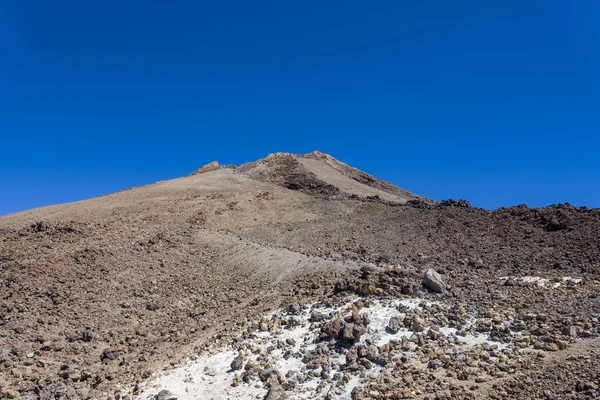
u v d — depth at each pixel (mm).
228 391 11594
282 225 37719
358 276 17906
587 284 15703
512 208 32625
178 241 30328
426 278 15102
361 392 10375
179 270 25859
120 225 33312
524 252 24875
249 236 33906
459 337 11969
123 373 14812
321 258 24688
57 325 18500
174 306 21594
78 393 13477
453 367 10727
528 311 12969
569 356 10383
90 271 23391
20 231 29578
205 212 41031
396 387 10328
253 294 21672
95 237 29031
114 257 25469
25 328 17844
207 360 13445
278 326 14383
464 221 32062
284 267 24453
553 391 9352
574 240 25078
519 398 9336
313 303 15688
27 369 15164
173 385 12484
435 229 31266
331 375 11367
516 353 10969
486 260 23938
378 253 26906
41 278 21703
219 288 23609
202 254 28672
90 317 19562
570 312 12617
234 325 16594
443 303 13836
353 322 12812
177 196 47875
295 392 11023
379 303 14008
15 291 20328
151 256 26922
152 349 16875
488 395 9578
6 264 22578
